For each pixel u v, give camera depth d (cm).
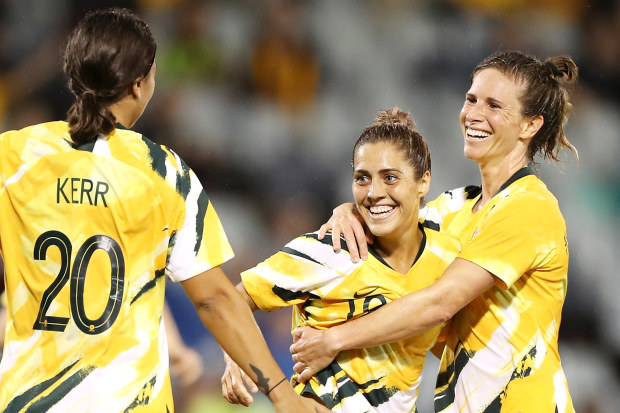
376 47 3297
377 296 1076
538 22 3391
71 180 912
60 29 3073
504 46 3341
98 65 916
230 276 2675
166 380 938
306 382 1080
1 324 1584
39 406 888
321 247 1080
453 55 3316
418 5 3362
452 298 1041
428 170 1099
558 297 1122
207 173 2959
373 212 1074
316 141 3100
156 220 925
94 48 916
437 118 3203
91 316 902
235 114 3083
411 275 1093
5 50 3017
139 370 911
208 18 3212
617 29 3381
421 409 2316
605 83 3325
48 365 898
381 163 1058
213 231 965
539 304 1103
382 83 3259
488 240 1071
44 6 3078
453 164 3102
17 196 915
